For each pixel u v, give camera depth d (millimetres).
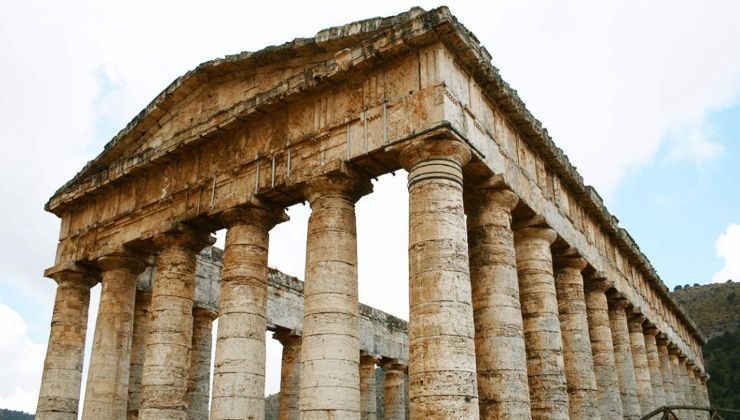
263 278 21266
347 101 19953
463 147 17859
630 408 30234
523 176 22547
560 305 25984
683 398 44438
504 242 20375
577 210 27953
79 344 26500
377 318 43531
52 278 27578
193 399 30047
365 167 19484
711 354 91125
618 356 31203
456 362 15703
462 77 19281
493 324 19453
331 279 18547
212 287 32125
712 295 119125
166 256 23422
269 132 21641
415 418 15719
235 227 21516
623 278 32906
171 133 25312
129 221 25281
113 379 24297
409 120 18188
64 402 25281
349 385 17703
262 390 20000
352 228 19484
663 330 40438
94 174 27266
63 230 28156
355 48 19391
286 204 21891
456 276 16562
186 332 22859
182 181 23766
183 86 24484
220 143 23047
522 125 22703
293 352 36250
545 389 21312
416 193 17625
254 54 22297
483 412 18812
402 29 18516
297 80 20625
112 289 25188
